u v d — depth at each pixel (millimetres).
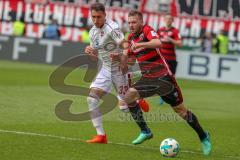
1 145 30422
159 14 94375
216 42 92000
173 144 29969
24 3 98375
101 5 31922
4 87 59125
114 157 29219
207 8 93688
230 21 93125
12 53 90375
